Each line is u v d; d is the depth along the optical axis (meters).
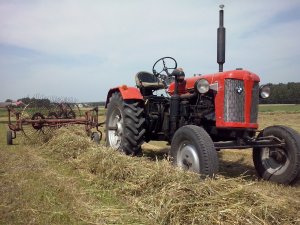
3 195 4.24
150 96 6.97
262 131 5.81
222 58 6.09
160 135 6.74
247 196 3.85
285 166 5.39
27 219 3.55
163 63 7.17
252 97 5.48
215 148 4.92
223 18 6.14
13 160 6.61
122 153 6.20
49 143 7.99
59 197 4.29
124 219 3.68
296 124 19.39
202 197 3.87
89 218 3.68
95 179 5.18
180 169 4.65
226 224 3.38
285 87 58.66
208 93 5.61
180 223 3.47
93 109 9.50
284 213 3.68
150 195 4.21
